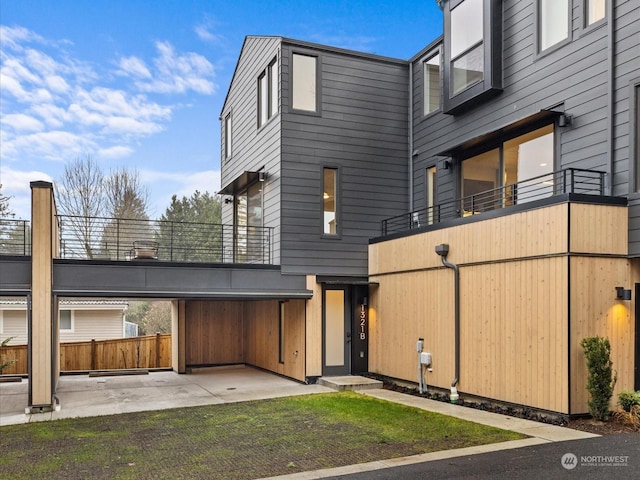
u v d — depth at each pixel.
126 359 14.41
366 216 11.75
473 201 9.35
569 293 6.94
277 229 11.07
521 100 9.23
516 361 7.72
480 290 8.47
